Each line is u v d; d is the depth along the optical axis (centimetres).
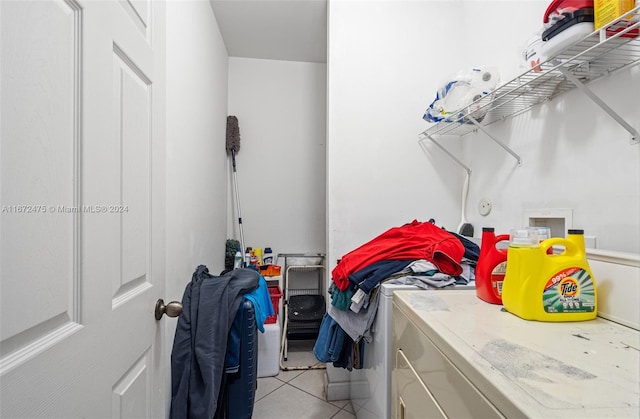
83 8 51
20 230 39
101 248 56
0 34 37
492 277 84
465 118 133
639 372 47
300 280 268
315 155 273
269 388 181
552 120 109
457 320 70
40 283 42
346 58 171
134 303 70
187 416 109
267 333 195
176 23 130
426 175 175
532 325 67
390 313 104
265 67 270
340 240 169
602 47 76
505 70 137
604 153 90
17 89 39
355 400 154
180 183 134
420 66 175
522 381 44
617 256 69
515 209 129
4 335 37
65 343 47
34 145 42
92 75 54
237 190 261
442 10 177
